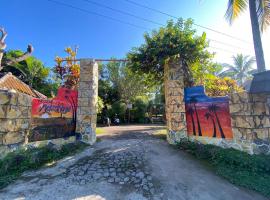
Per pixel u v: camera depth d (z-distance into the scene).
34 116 5.83
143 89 21.89
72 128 7.21
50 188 3.70
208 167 4.96
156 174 4.41
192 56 7.40
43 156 5.18
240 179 4.16
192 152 5.95
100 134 10.03
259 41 6.63
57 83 18.91
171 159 5.46
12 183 3.91
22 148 5.23
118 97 22.48
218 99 6.24
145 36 7.69
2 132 4.66
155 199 3.41
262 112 5.38
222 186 3.98
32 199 3.29
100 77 22.98
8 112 4.84
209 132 6.37
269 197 3.61
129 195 3.51
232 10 7.62
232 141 5.70
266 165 4.50
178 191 3.72
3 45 7.74
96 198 3.37
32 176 4.26
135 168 4.71
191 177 4.34
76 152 6.04
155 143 7.27
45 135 6.13
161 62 7.45
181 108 7.15
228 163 4.94
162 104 22.42
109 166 4.84
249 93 5.25
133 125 17.72
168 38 7.01
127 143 7.29
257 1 7.04
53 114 6.54
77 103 7.50
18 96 5.19
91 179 4.12
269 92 4.90
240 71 22.58
